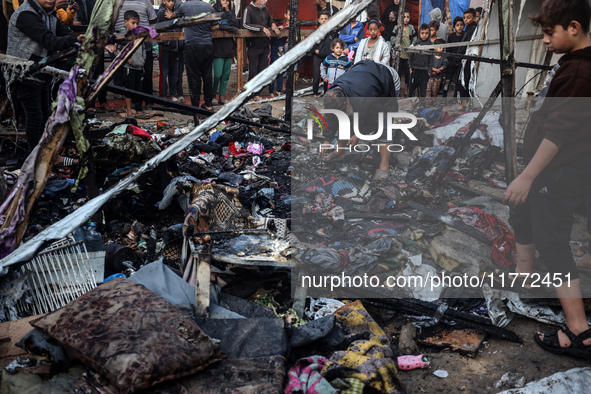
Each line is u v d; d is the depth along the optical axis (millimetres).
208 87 8094
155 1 12188
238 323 2539
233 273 3309
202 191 3420
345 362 2447
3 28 5793
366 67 4414
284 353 2416
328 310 3008
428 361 2707
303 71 11695
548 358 2771
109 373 1968
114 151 4352
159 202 4242
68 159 4871
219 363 2234
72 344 2078
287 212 4309
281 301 3127
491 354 2826
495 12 7699
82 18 7531
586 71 2438
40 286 2889
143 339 2080
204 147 5793
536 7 7527
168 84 9242
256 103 8961
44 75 4520
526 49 7875
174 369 2049
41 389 2137
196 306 2676
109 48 7016
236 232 3213
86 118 2746
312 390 2209
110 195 2783
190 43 7637
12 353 2439
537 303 3076
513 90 3111
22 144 5496
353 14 2697
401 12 5445
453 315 3008
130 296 2299
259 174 5375
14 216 2623
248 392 2076
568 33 2496
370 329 2869
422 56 8484
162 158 2785
